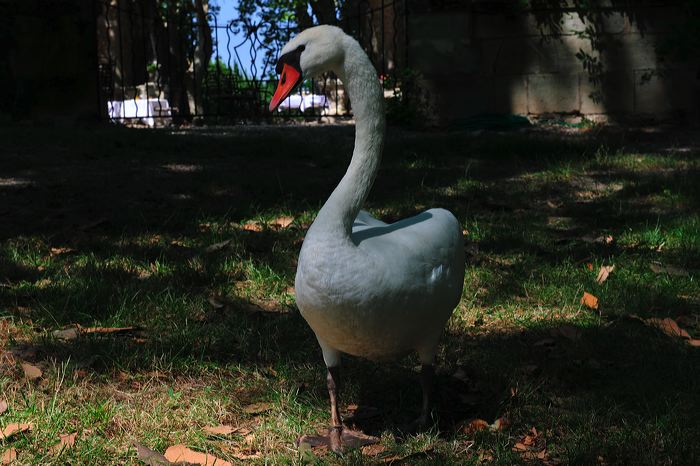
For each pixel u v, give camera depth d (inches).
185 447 92.1
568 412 99.9
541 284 129.8
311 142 241.8
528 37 296.8
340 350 95.3
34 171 187.3
